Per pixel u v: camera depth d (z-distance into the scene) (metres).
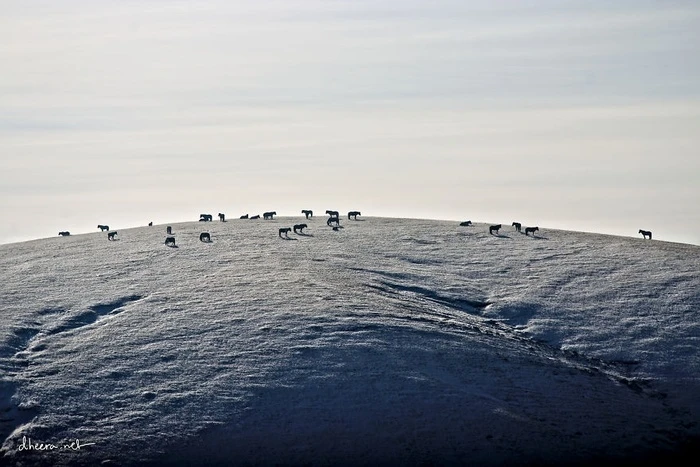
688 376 124.12
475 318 143.62
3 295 147.75
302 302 139.62
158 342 123.88
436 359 120.12
